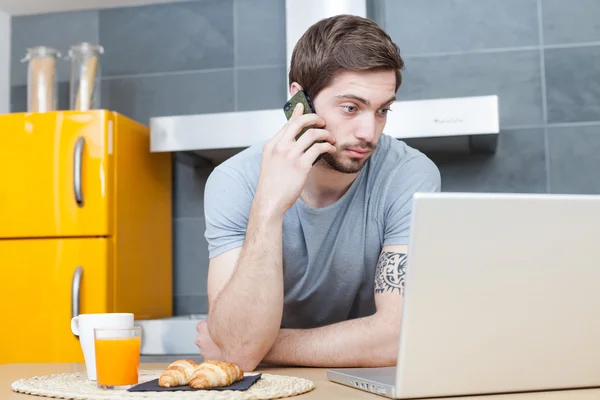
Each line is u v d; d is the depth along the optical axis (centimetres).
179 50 297
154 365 123
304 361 123
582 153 268
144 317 258
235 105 291
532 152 270
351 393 81
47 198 237
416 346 72
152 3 300
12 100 305
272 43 291
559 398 73
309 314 159
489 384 75
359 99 126
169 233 283
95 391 82
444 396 75
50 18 306
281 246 125
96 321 95
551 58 273
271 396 77
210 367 83
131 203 251
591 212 72
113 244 239
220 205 144
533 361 75
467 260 71
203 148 239
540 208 71
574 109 270
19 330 235
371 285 155
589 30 273
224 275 140
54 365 124
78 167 233
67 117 238
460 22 278
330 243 148
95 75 261
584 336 76
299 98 131
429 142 249
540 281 73
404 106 227
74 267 234
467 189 270
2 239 239
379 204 144
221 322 123
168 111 295
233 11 295
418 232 69
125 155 249
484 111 223
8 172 240
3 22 307
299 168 126
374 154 148
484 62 276
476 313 72
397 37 281
